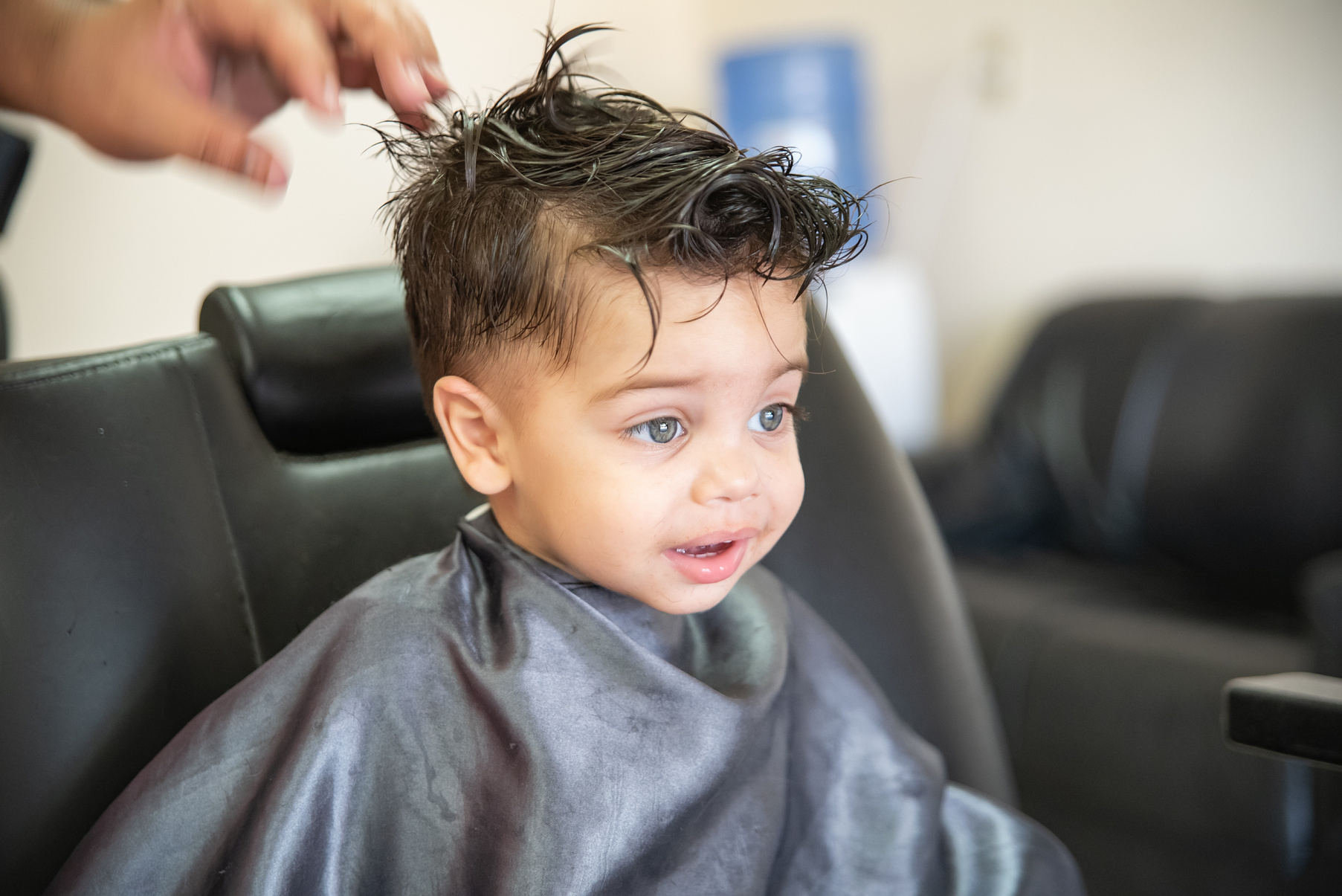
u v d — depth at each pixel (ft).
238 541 2.07
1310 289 5.77
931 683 2.55
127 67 1.55
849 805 2.13
